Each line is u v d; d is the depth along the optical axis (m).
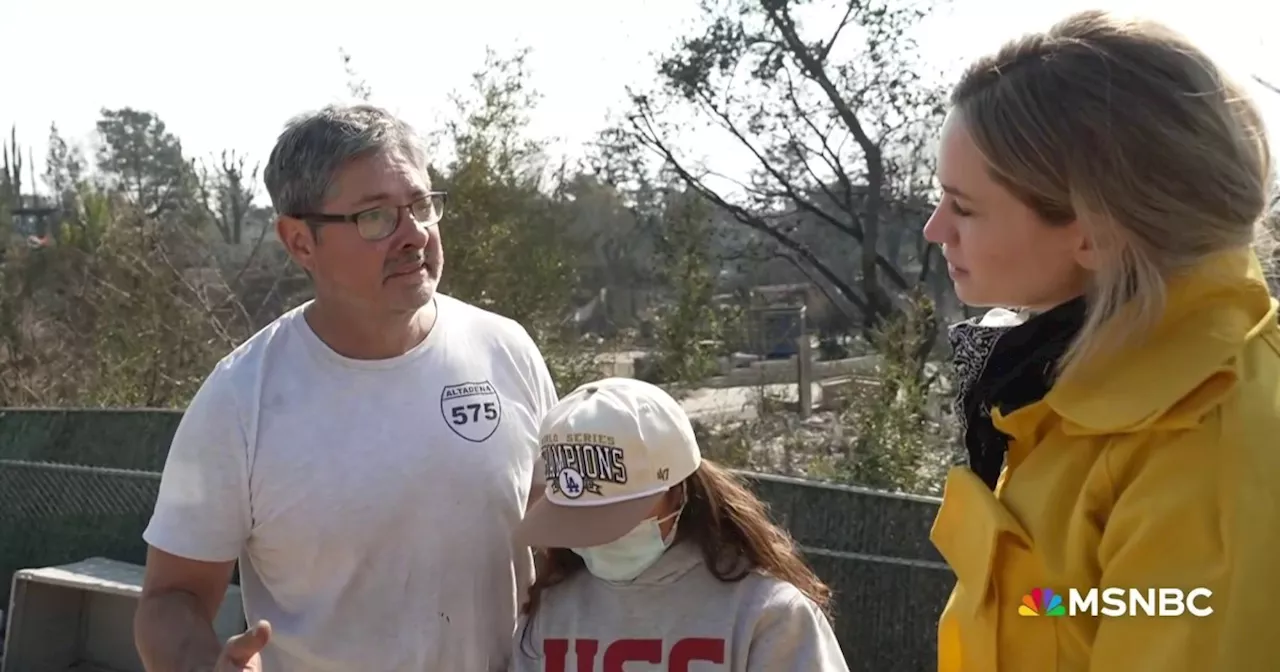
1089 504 1.26
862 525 3.88
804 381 8.76
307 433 1.91
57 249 9.76
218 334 8.30
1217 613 1.10
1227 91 1.21
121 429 5.18
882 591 3.69
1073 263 1.31
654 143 12.69
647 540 1.72
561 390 7.70
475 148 8.35
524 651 1.83
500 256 8.36
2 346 9.28
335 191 1.88
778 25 12.18
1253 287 1.24
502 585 2.03
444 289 8.17
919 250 12.80
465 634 1.97
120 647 4.66
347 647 1.90
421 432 1.95
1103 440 1.28
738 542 1.75
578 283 9.84
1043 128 1.22
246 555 2.02
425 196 1.96
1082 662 1.28
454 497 1.96
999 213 1.31
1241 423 1.14
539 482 2.04
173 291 8.48
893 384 6.35
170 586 1.92
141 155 20.36
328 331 2.00
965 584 1.43
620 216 12.58
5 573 4.93
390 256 1.91
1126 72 1.19
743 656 1.67
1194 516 1.14
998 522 1.35
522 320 8.31
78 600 4.72
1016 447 1.43
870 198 12.46
